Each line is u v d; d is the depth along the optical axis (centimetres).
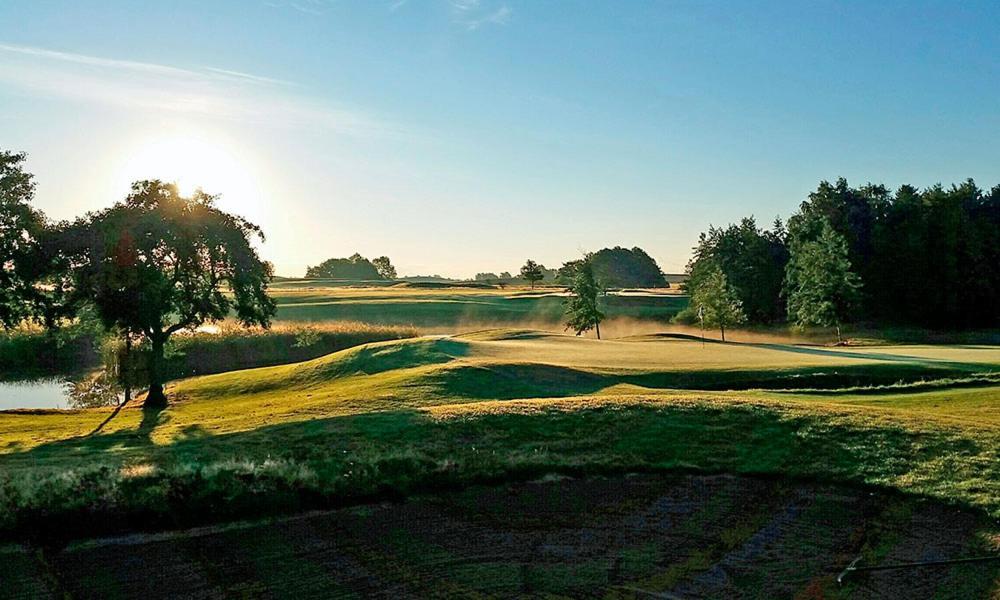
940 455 1689
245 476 1589
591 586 1159
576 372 3275
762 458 1770
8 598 1130
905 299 7912
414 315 8762
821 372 3231
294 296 10706
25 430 2864
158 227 3472
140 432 2625
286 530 1417
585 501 1567
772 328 8319
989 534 1305
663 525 1416
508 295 11200
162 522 1430
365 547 1332
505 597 1127
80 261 3416
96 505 1437
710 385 3167
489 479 1698
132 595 1140
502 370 3238
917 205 8100
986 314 7744
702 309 6788
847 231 8044
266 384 3950
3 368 5550
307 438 2064
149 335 3662
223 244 3659
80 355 5775
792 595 1112
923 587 1124
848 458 1719
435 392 2880
